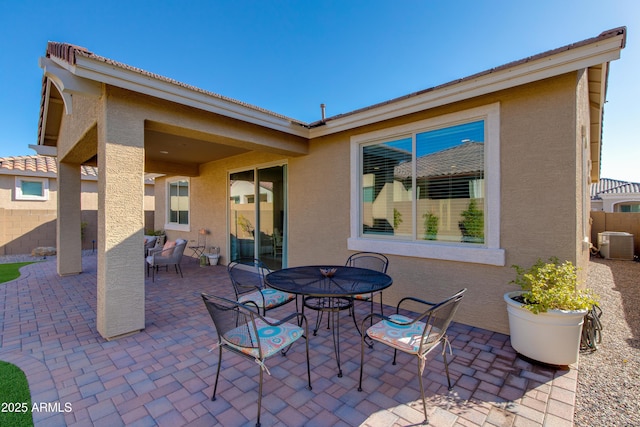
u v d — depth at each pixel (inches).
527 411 89.8
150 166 331.3
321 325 159.2
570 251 127.7
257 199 289.7
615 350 128.3
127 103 144.4
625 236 381.4
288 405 93.6
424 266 171.8
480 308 152.6
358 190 204.5
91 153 234.8
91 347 134.1
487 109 148.3
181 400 96.3
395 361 119.7
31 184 449.1
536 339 113.6
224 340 98.2
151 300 206.5
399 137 185.3
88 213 480.7
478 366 116.0
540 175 134.6
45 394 99.2
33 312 182.2
